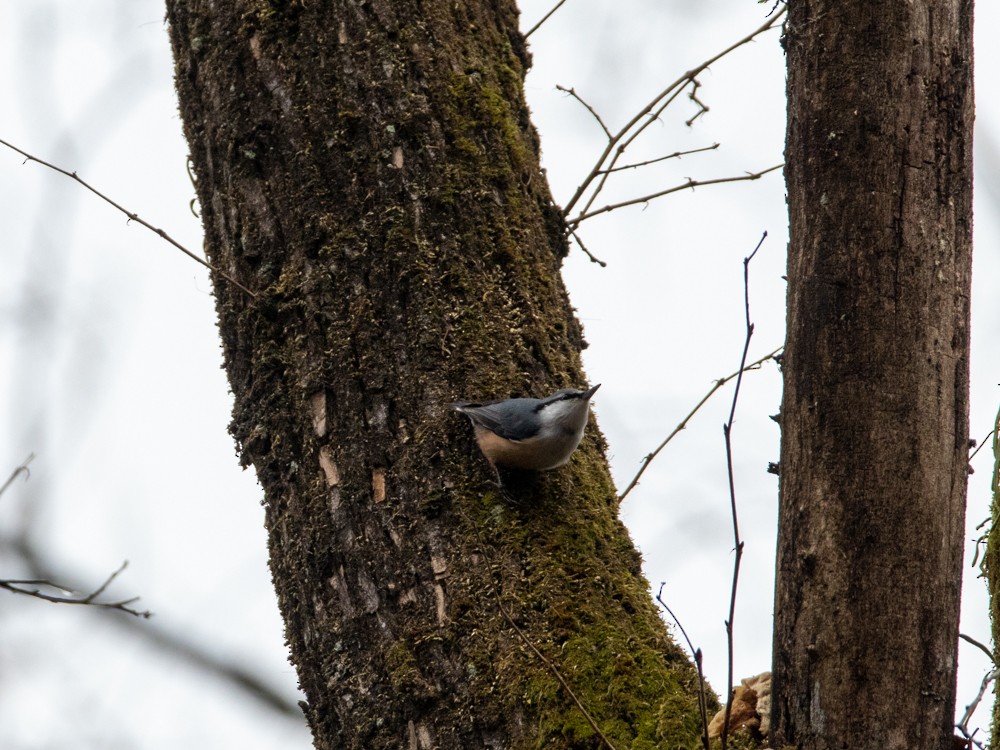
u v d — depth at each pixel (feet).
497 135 26.63
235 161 26.04
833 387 18.90
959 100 19.08
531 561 23.20
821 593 18.69
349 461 23.93
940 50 19.03
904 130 18.88
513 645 21.88
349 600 23.15
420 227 25.23
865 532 18.53
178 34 27.30
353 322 24.63
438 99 26.07
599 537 24.57
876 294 18.78
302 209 25.27
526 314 26.02
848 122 18.99
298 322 25.00
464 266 25.49
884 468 18.54
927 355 18.69
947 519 18.65
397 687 22.02
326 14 25.98
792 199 19.79
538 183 27.71
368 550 23.24
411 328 24.72
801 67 19.61
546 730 20.85
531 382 25.38
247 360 25.61
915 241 18.76
